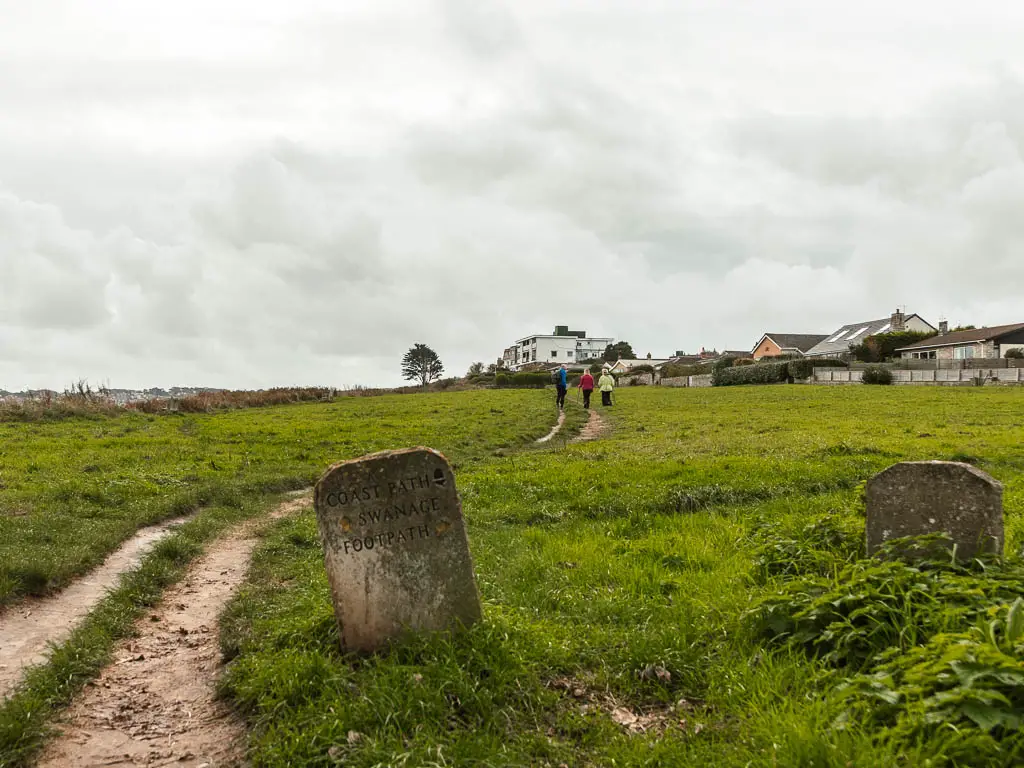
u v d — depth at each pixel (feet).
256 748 16.94
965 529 23.73
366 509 21.36
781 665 19.15
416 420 118.83
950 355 265.95
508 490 50.80
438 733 16.74
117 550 37.24
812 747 14.46
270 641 22.59
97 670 22.45
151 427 100.37
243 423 111.55
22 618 26.81
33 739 18.06
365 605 21.26
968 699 14.53
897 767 13.62
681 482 50.08
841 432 84.48
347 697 18.13
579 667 20.53
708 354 509.76
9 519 38.96
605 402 149.18
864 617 19.81
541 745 16.69
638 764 15.71
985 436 76.79
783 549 28.89
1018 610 17.13
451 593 21.62
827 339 367.86
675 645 21.21
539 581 29.58
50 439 80.43
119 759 17.42
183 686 21.61
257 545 39.83
